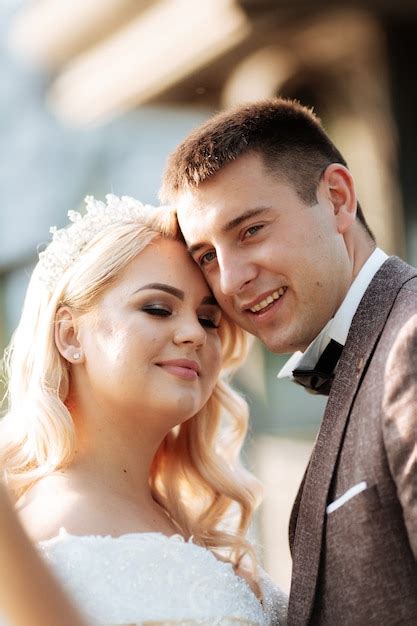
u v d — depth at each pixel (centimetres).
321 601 244
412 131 594
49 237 794
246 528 330
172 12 621
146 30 653
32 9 729
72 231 292
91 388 287
